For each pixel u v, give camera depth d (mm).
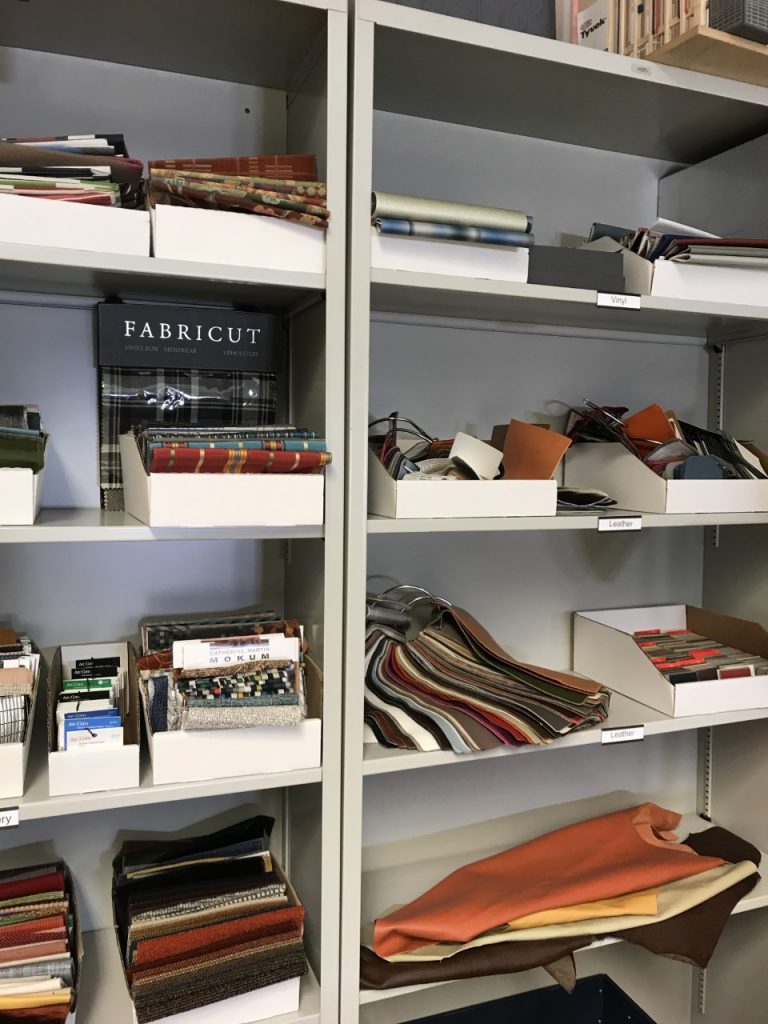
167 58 1287
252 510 1088
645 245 1376
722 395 1736
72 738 1076
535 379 1631
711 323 1578
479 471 1298
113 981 1276
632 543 1759
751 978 1654
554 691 1355
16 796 1056
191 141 1357
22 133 1268
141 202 1177
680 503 1390
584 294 1294
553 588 1698
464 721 1272
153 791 1095
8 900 1190
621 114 1473
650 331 1684
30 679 1071
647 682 1485
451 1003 1729
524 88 1359
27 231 1008
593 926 1331
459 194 1546
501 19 1345
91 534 1042
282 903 1233
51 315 1306
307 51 1250
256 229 1098
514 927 1333
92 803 1065
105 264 1035
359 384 1165
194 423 1284
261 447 1078
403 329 1519
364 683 1273
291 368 1393
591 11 1441
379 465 1265
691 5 1241
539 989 1795
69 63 1283
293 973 1166
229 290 1228
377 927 1308
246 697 1127
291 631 1233
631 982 1865
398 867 1612
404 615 1479
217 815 1469
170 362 1262
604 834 1626
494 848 1701
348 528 1180
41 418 1310
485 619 1646
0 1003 1039
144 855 1362
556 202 1631
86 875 1398
